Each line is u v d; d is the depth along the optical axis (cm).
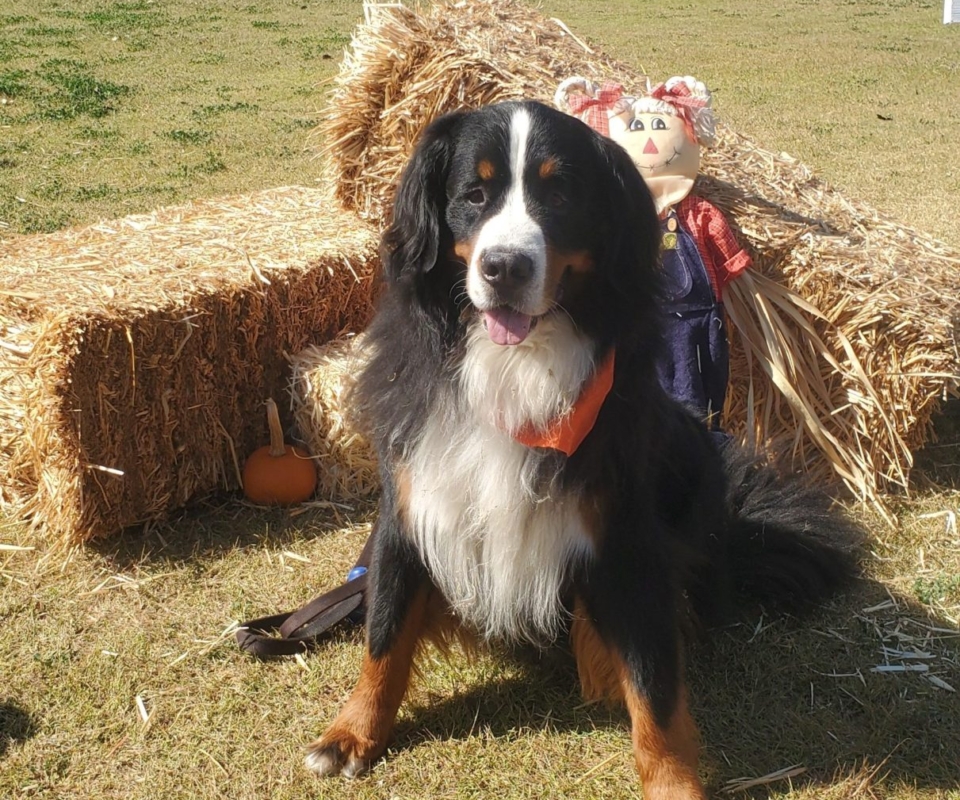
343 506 180
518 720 132
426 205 116
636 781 122
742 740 129
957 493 190
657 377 128
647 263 118
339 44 639
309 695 135
